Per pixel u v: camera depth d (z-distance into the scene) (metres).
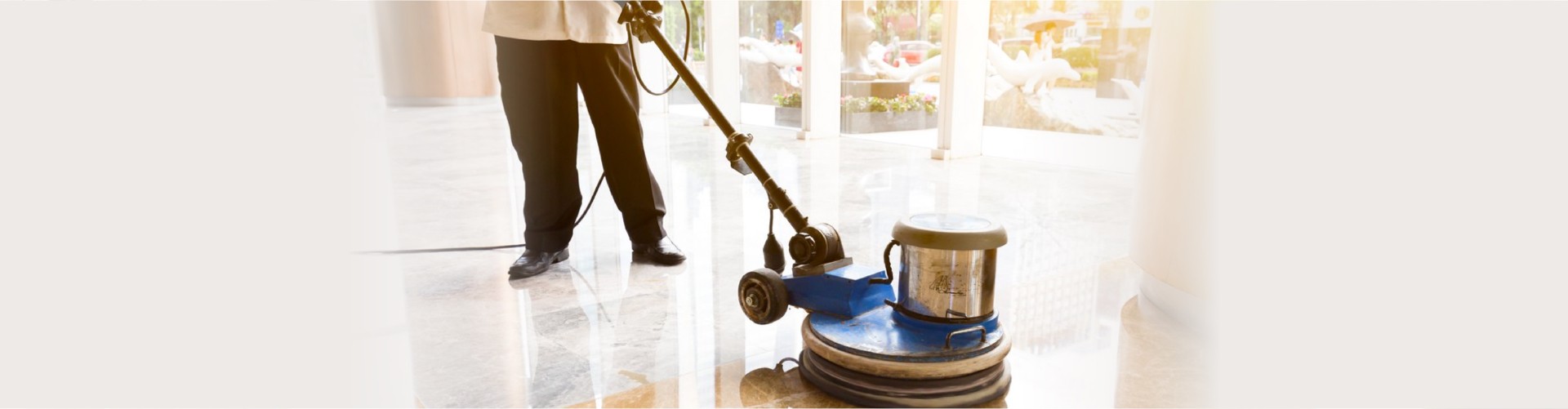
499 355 2.06
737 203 4.17
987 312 1.83
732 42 8.54
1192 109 2.20
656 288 2.65
